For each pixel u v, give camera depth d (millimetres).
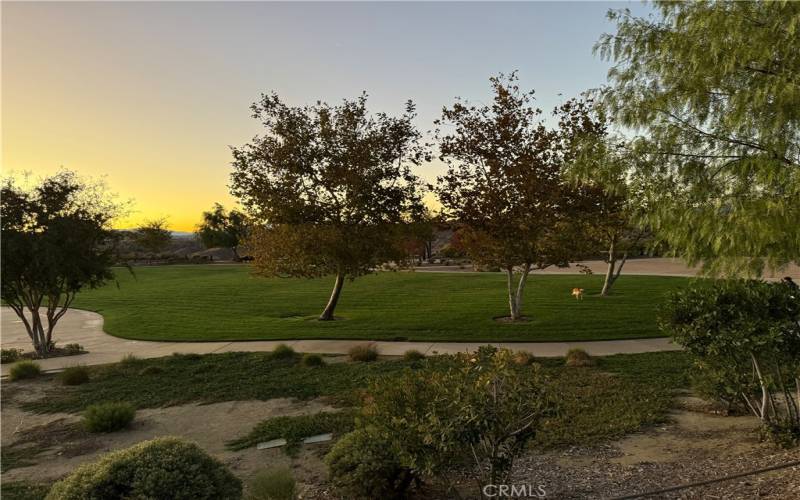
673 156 6020
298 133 16953
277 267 17688
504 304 20125
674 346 11805
